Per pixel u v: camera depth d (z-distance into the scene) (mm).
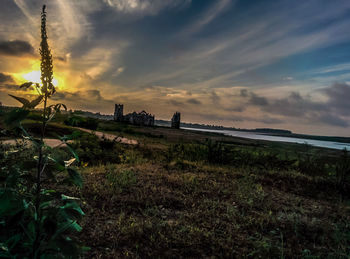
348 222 3838
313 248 3020
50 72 1556
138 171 6281
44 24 1558
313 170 8195
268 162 8828
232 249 2859
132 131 27359
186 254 2711
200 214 3830
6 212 1420
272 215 4047
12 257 1413
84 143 7656
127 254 2586
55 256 1528
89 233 2943
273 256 2754
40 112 1556
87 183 4781
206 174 6574
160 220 3506
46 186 4105
